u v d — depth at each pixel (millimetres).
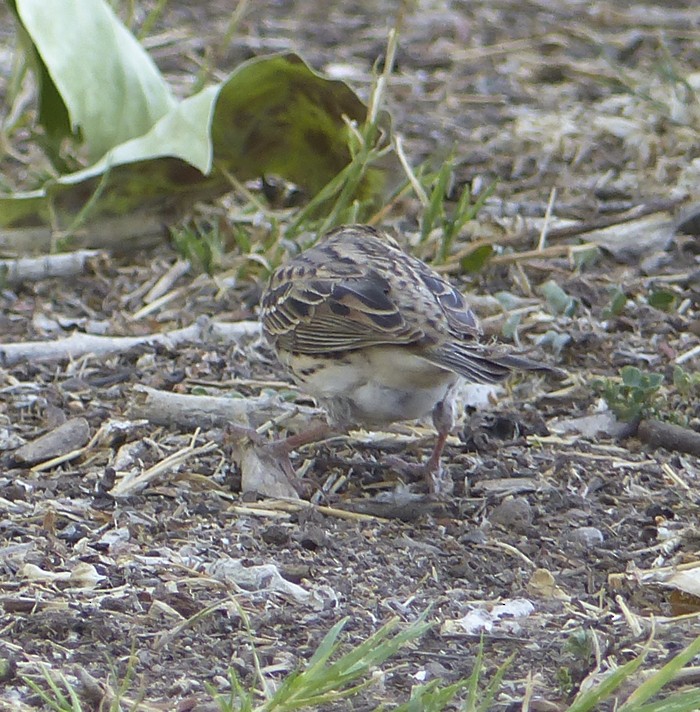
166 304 13273
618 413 10695
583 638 7098
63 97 14328
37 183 15297
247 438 9875
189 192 14586
